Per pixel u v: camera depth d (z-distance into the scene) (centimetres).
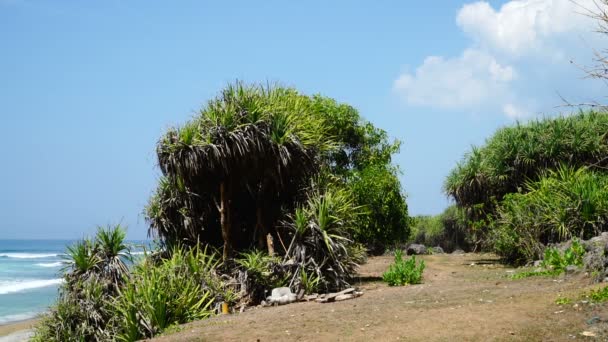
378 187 2034
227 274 1430
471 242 2714
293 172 1533
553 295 926
